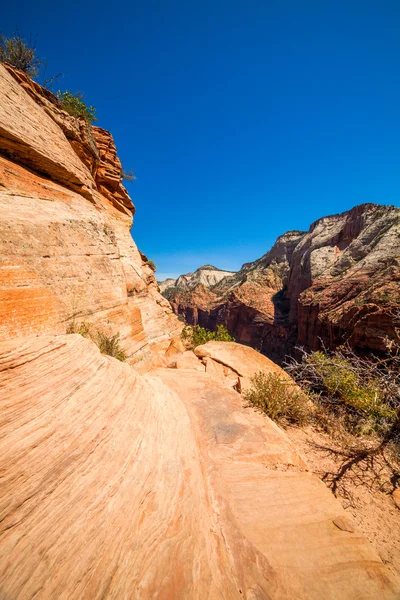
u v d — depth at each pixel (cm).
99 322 732
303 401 565
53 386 228
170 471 277
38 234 604
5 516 149
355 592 193
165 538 201
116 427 269
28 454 180
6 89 689
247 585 187
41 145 765
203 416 483
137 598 155
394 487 360
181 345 1273
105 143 1405
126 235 1488
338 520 267
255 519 260
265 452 383
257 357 978
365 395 529
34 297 535
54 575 143
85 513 182
